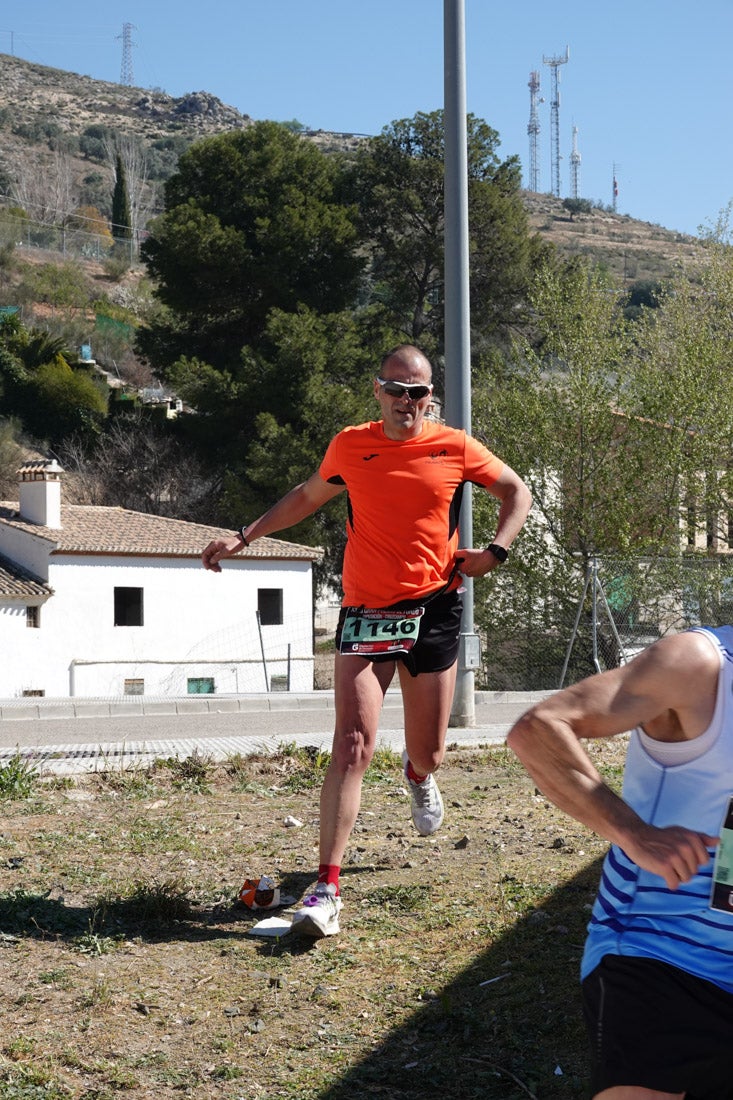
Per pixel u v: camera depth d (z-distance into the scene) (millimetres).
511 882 5301
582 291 23688
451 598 4938
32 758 8945
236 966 4352
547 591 22109
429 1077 3514
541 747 2102
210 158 48969
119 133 191625
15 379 58469
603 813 2082
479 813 6742
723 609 21344
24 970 4254
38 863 5617
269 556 39906
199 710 17984
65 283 88375
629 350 24375
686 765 2127
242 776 7863
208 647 39000
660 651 2148
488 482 4922
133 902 4941
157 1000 4016
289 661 37281
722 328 28234
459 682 12281
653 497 23031
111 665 37250
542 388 23422
